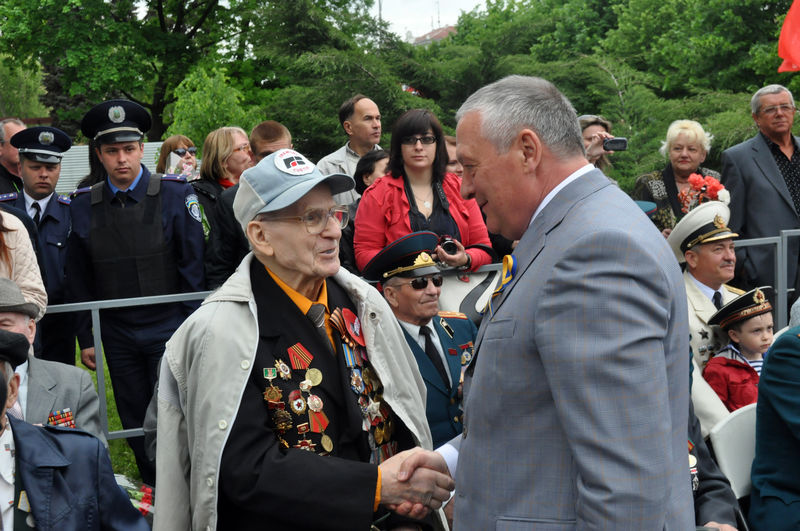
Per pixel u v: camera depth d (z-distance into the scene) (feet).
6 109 148.46
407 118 13.28
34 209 15.11
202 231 13.93
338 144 41.42
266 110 43.78
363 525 6.89
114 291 13.33
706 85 50.90
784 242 15.56
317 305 7.38
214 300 7.23
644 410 5.17
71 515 7.29
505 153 6.04
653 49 56.49
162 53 70.28
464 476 6.12
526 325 5.61
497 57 44.88
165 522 7.12
